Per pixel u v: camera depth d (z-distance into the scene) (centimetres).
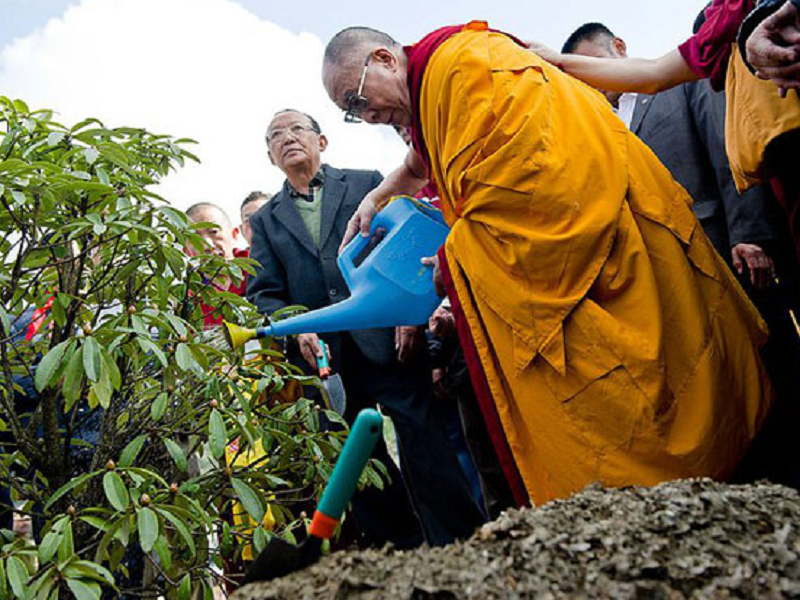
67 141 217
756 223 245
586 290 188
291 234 315
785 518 94
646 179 199
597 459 185
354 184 326
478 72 202
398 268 222
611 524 93
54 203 201
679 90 274
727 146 205
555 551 89
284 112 332
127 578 224
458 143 202
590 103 205
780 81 168
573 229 189
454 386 241
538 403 191
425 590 83
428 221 226
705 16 215
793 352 242
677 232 196
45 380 176
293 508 263
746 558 86
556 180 191
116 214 207
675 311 190
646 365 183
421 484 282
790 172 194
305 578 92
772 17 165
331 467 224
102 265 225
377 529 299
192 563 200
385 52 227
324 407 286
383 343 290
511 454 199
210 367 224
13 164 195
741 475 204
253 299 312
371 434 92
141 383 219
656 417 183
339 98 231
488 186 195
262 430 215
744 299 207
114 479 177
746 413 193
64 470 207
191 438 216
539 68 203
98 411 240
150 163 237
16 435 205
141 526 171
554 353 188
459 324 204
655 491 103
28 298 225
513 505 225
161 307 216
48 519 194
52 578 163
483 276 198
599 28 304
